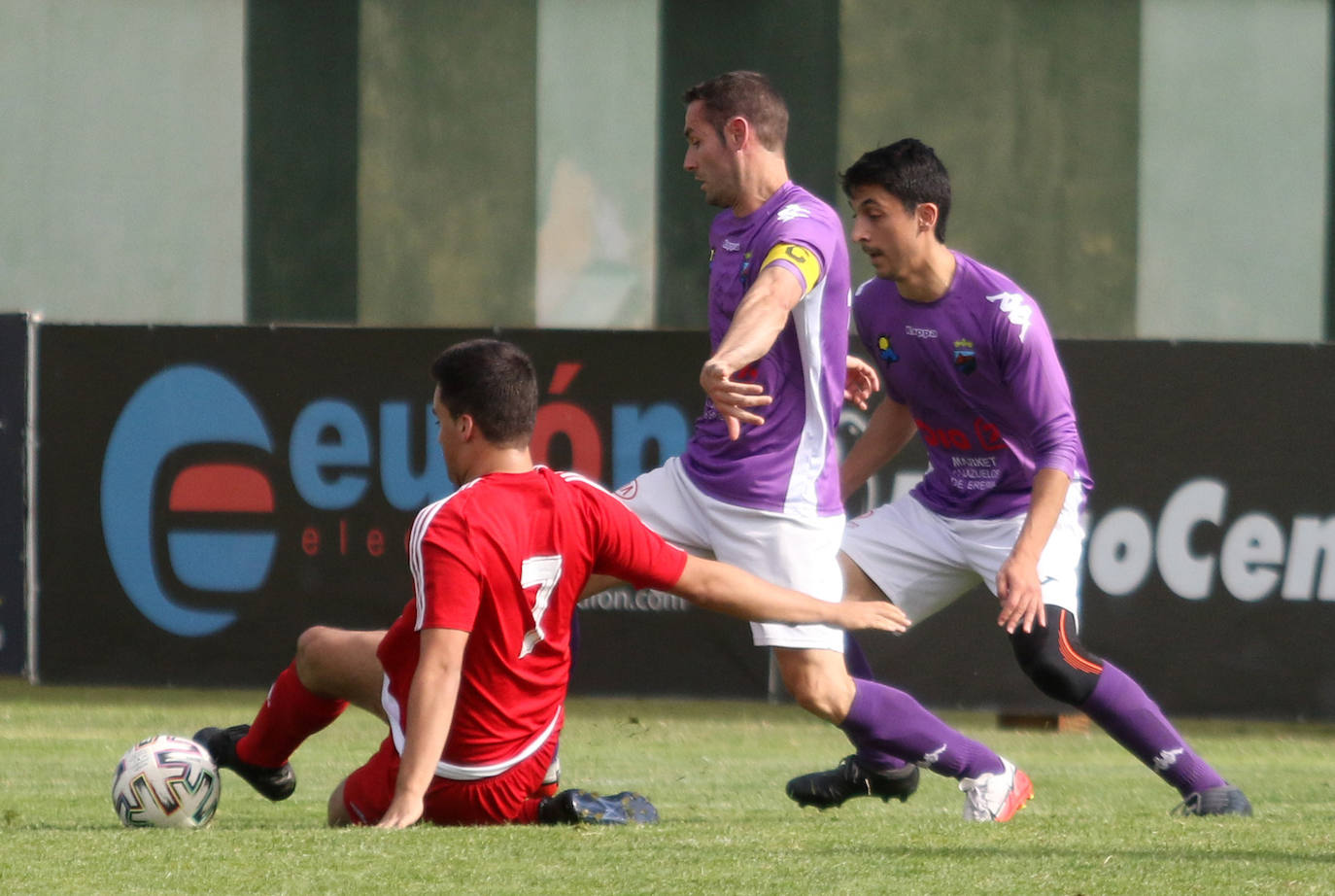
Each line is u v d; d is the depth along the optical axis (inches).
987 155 1587.1
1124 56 1589.6
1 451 983.6
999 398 533.6
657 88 1587.1
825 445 533.6
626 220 1595.7
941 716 1101.7
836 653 519.8
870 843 387.9
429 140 1587.1
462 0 1581.0
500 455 416.5
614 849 365.7
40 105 1581.0
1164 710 943.0
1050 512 502.3
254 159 1587.1
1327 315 1610.5
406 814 396.8
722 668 952.9
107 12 1577.3
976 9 1577.3
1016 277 1593.3
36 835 397.7
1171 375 944.3
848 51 1573.6
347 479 975.0
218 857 352.5
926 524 565.3
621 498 556.4
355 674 458.6
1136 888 320.8
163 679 980.6
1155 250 1601.9
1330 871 344.5
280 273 1590.8
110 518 982.4
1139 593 944.9
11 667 980.6
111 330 982.4
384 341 973.2
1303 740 995.3
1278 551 943.0
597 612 954.1
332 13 1577.3
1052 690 536.1
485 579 400.8
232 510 978.7
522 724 420.5
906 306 542.6
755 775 756.6
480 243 1589.6
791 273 472.7
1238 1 1590.8
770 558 527.5
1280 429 940.6
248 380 978.7
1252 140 1603.1
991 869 343.9
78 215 1587.1
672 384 960.9
